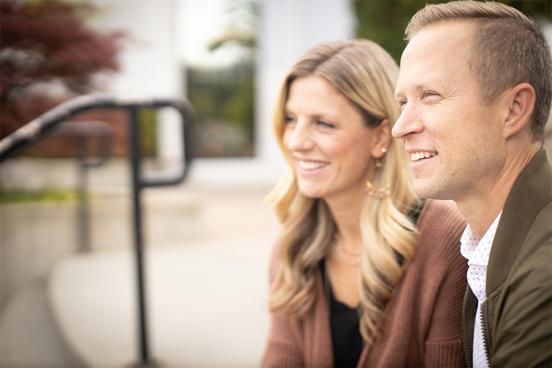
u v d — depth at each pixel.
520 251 0.69
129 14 6.59
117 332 2.46
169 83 6.97
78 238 3.98
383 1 3.65
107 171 5.30
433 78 0.71
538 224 0.68
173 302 2.80
